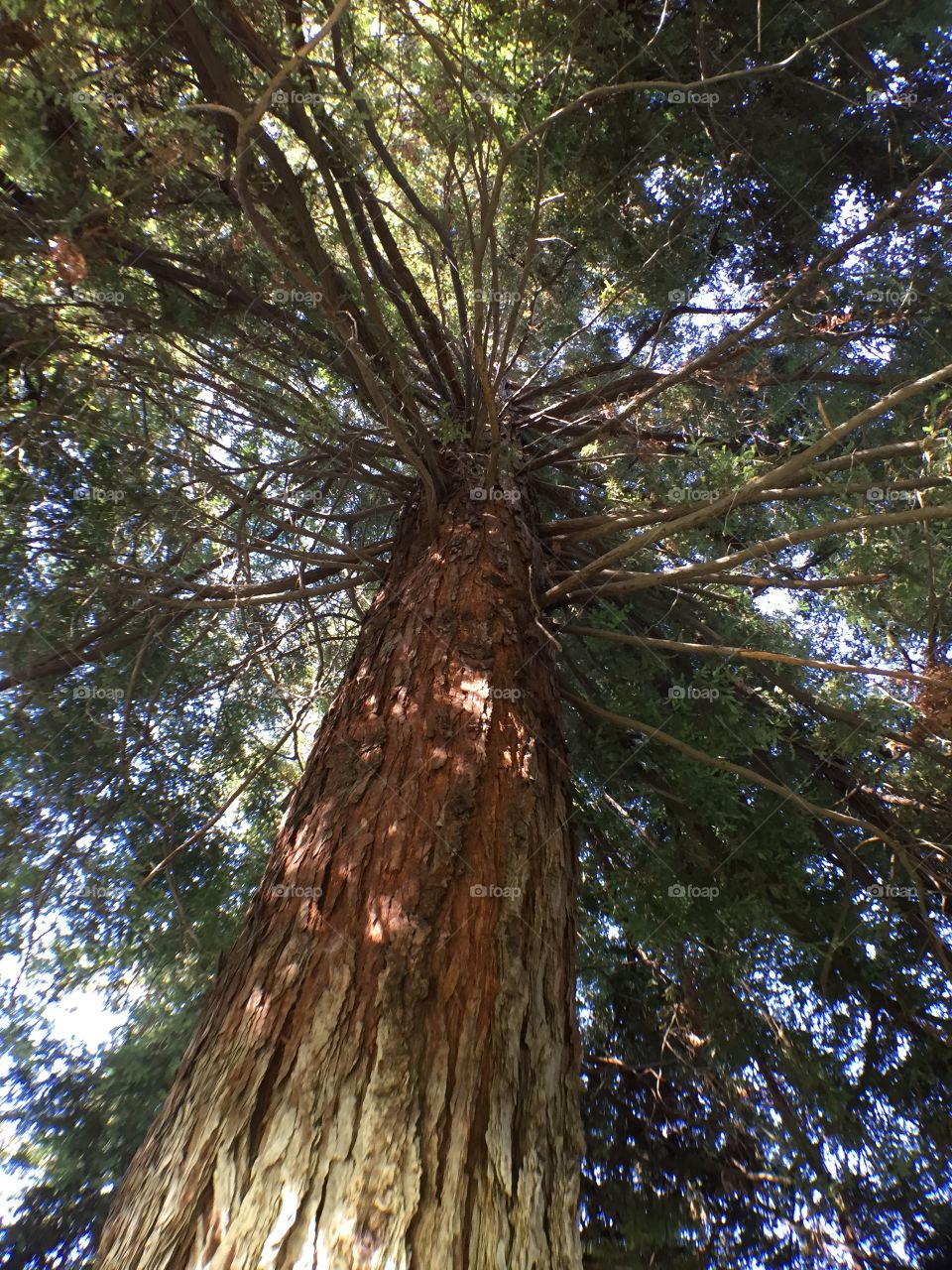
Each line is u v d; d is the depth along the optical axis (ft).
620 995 14.07
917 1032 12.55
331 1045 5.49
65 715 13.26
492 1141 5.26
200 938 13.30
